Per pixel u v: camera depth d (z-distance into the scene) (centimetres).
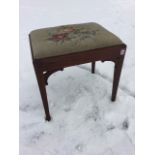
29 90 116
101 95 111
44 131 93
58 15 211
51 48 74
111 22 195
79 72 130
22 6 228
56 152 85
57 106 105
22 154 84
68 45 75
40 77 78
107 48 79
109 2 246
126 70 129
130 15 210
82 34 84
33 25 189
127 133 91
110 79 123
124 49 82
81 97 110
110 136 90
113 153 84
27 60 142
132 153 84
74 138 90
